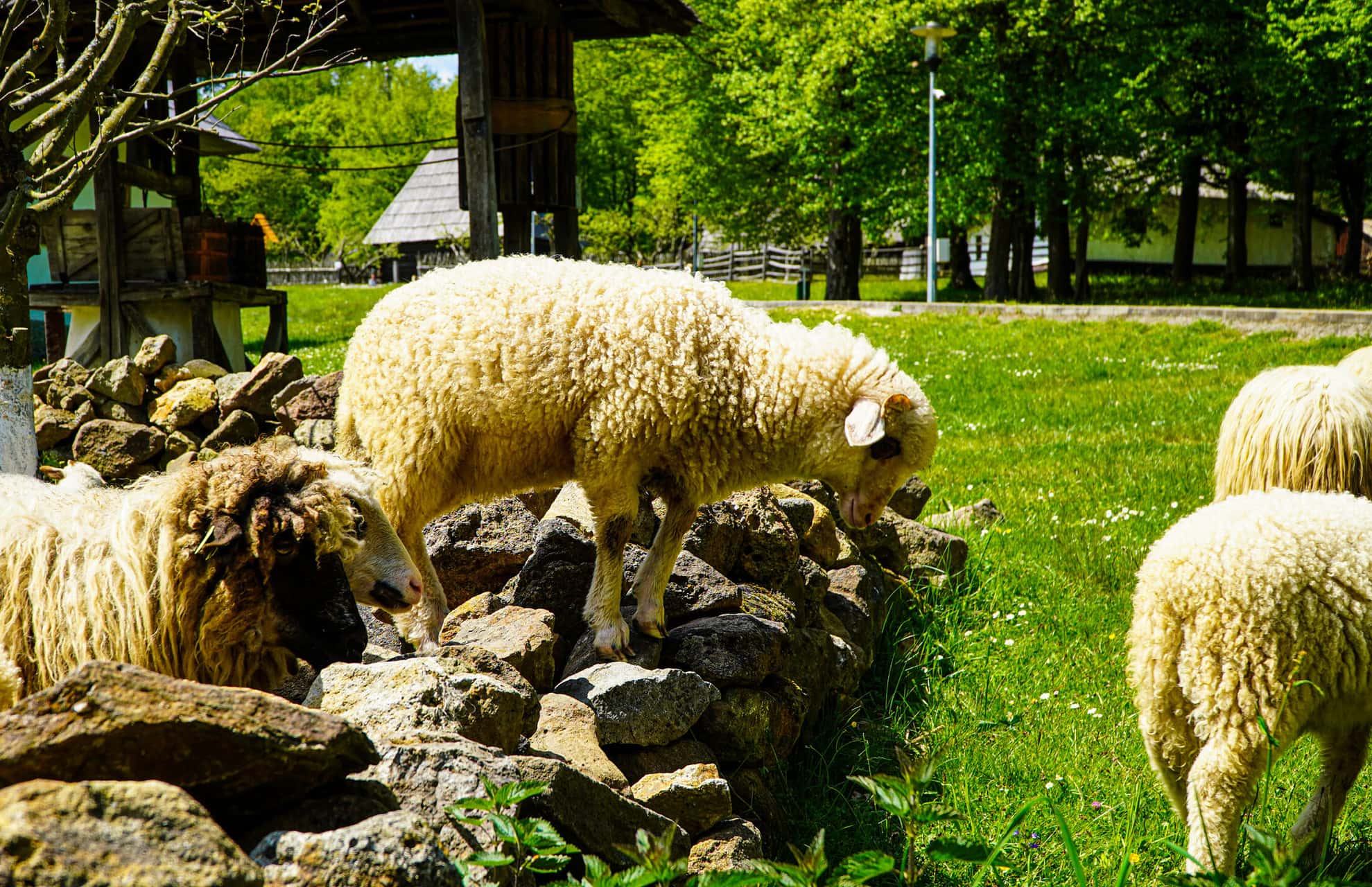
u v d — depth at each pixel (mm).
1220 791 3750
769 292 39906
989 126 26734
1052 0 25234
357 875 2029
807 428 4664
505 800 2309
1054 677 6027
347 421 4594
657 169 35875
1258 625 3727
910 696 5820
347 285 54156
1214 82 29219
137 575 2912
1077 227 30062
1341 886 2445
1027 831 4387
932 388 15906
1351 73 25766
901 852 4207
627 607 4773
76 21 10539
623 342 4344
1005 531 8461
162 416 8000
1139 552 7992
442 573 4984
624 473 4418
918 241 50719
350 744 2236
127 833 1729
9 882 1593
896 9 25562
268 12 10977
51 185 5660
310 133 55562
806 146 28516
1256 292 29891
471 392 4344
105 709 2010
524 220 11703
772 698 4648
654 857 2195
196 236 11359
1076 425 13227
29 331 5906
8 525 2932
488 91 10344
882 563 6984
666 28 12766
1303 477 4945
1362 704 3863
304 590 3033
